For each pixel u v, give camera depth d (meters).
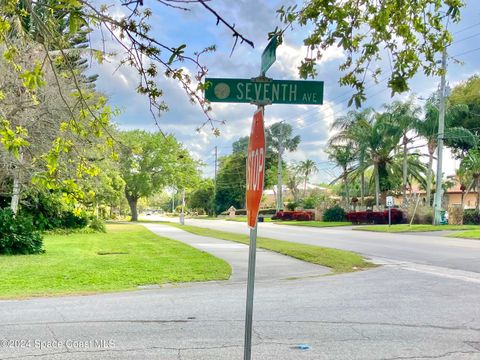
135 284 10.68
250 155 3.40
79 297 9.05
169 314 7.47
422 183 51.31
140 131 60.78
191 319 7.12
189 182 64.00
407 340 6.05
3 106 13.18
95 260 14.86
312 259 14.98
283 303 8.38
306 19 3.88
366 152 44.84
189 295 9.27
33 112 15.34
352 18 4.09
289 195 100.44
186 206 113.06
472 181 46.78
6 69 13.78
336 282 10.90
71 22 3.35
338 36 3.96
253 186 3.24
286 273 12.58
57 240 23.84
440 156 36.03
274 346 5.75
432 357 5.39
